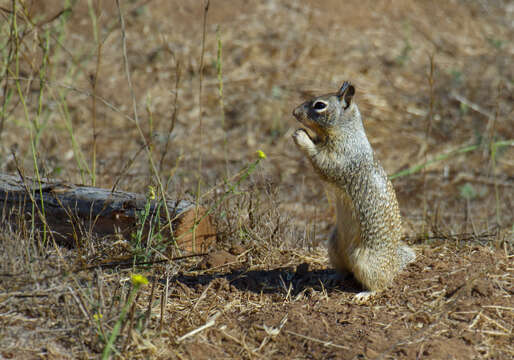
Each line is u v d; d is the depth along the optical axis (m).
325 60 22.05
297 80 20.89
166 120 18.75
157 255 9.09
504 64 22.86
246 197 11.22
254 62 21.56
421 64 22.58
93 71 20.08
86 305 7.19
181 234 9.36
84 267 8.05
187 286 8.70
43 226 9.48
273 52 22.11
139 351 6.84
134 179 13.75
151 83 20.19
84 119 18.31
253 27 23.20
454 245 10.55
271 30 23.17
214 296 8.45
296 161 17.64
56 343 6.88
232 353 7.15
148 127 18.38
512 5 27.55
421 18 25.45
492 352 7.11
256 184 11.66
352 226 8.63
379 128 19.30
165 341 7.20
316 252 10.47
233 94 20.19
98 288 7.35
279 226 10.73
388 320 7.84
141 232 8.84
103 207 9.20
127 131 18.17
